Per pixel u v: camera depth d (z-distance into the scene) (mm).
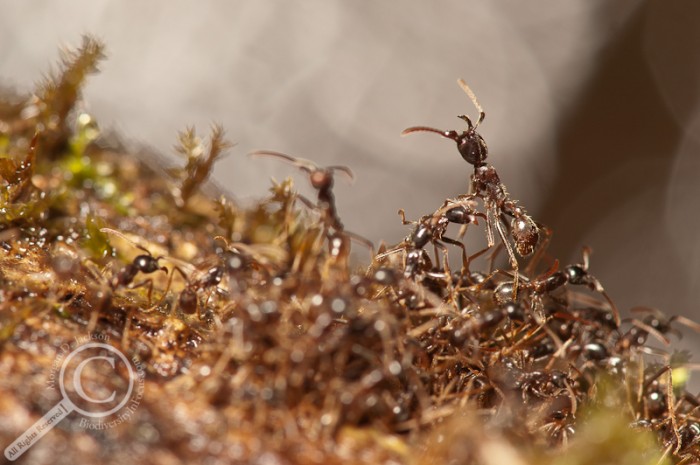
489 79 254
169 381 81
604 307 92
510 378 84
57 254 89
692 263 212
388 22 260
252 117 238
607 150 239
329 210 88
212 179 106
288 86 246
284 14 256
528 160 242
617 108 243
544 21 262
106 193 99
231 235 96
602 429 80
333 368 81
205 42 244
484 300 88
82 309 84
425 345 84
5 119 101
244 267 85
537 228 91
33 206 91
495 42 259
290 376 80
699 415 90
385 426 81
